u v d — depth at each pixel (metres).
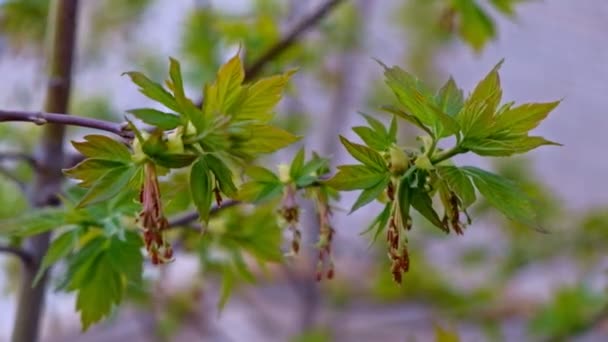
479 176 0.62
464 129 0.62
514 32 2.95
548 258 1.73
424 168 0.62
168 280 1.40
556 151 3.19
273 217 0.78
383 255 1.71
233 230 0.78
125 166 0.60
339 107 1.82
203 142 0.60
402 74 0.63
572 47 3.04
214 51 1.17
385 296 1.85
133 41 1.61
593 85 3.11
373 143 0.64
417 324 1.97
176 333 1.66
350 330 1.96
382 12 1.95
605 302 1.33
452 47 1.97
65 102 0.82
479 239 1.90
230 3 1.44
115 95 1.59
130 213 0.72
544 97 3.07
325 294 1.93
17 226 0.74
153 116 0.60
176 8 1.65
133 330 1.76
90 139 0.60
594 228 1.65
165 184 0.64
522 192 0.62
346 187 0.63
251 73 0.92
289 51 1.06
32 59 1.27
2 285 1.16
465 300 1.80
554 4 2.98
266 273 0.80
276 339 1.91
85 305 0.72
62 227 0.73
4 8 1.10
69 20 0.82
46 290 0.83
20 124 1.24
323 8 0.95
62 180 0.84
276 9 1.39
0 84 1.40
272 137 0.61
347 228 2.02
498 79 0.62
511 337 1.78
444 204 0.62
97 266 0.72
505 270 1.76
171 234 0.84
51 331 1.63
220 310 0.82
